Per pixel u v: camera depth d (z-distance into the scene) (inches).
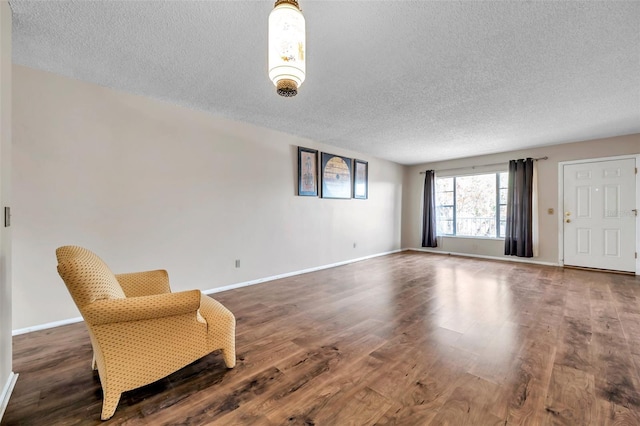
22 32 74.0
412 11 66.4
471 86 105.7
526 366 72.5
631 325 97.2
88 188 104.5
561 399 59.7
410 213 279.0
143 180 117.0
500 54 84.4
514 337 88.8
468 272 180.1
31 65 92.4
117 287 66.3
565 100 118.2
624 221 172.9
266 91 111.2
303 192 180.5
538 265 200.1
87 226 104.3
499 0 62.6
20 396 61.1
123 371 57.0
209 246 136.9
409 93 112.0
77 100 102.1
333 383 65.9
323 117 140.7
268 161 161.2
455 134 170.2
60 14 67.2
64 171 99.9
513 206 213.0
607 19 68.4
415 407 57.7
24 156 92.7
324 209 196.1
